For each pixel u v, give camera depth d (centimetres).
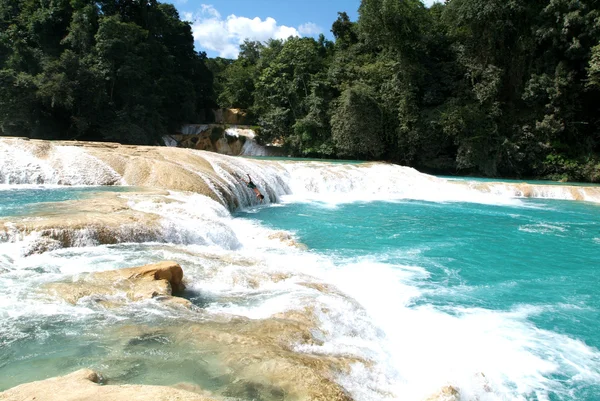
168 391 371
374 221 1609
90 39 3791
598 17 3130
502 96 3603
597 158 3384
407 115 3634
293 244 1188
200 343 528
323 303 704
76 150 1681
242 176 1897
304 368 477
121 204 1158
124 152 1786
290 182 2308
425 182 2559
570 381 583
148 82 4159
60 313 596
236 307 676
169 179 1563
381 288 889
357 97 3703
